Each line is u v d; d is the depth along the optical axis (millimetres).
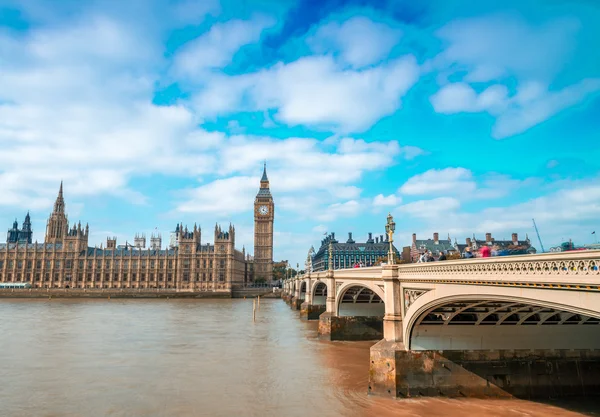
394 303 35844
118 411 31781
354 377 40906
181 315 101125
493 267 22141
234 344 59188
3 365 45531
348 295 66438
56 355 50750
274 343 60375
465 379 33375
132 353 52219
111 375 41656
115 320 88625
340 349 56094
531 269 19297
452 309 31688
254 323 84938
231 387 37688
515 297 20578
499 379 33438
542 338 33844
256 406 32750
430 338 33844
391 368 33594
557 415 29109
